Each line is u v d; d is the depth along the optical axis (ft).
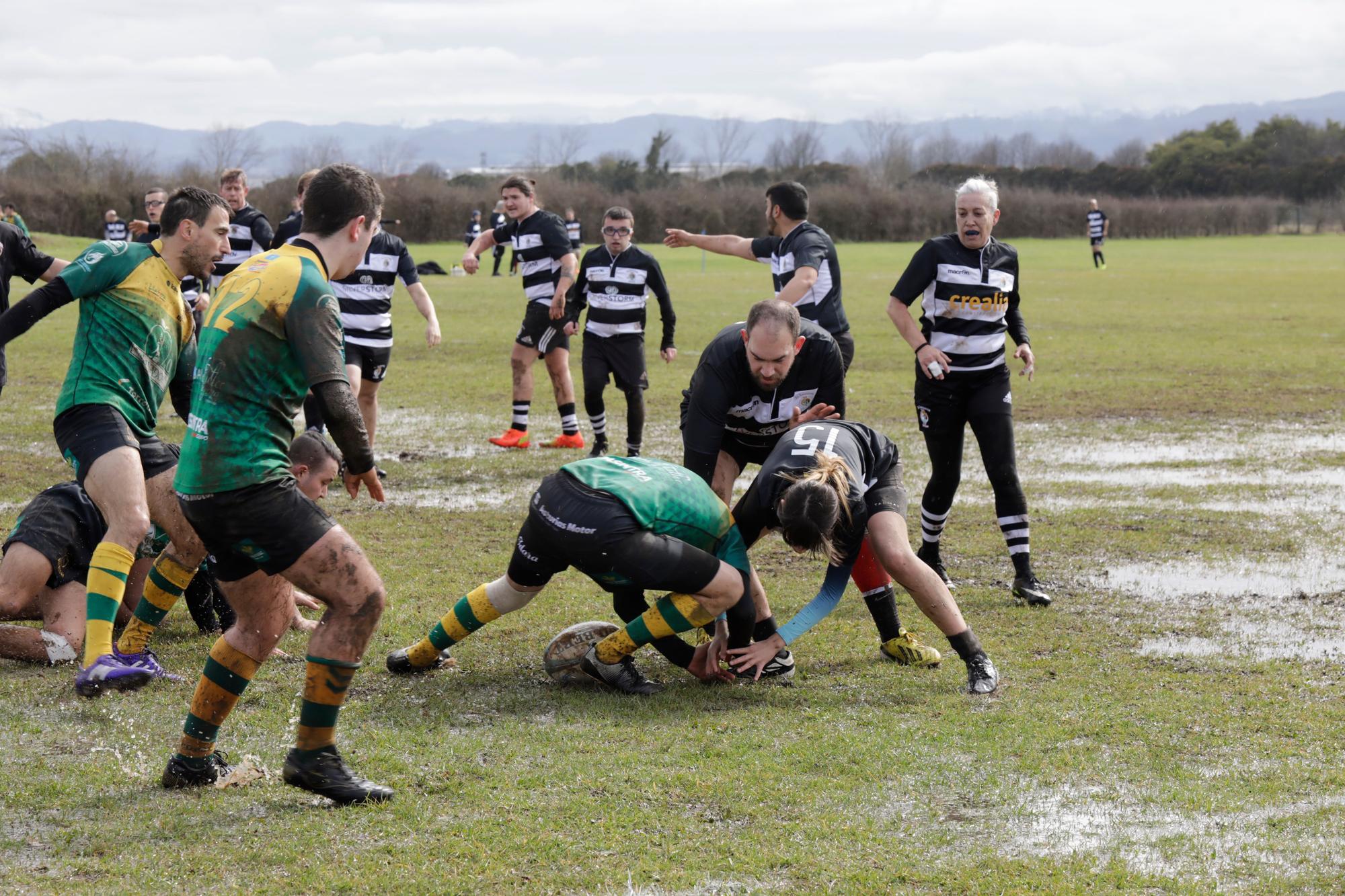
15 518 48.32
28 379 89.76
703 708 31.07
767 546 48.14
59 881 21.94
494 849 23.25
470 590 40.78
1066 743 28.81
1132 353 110.63
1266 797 25.95
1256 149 609.42
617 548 28.86
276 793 25.75
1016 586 41.24
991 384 42.22
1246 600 41.01
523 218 66.13
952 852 23.50
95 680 30.45
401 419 77.05
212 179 361.71
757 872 22.54
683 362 106.01
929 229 425.69
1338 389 90.12
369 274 58.49
